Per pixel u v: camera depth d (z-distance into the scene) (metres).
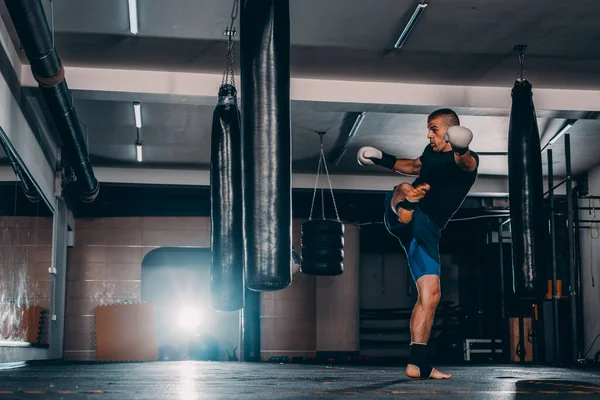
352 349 15.32
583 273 14.48
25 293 10.08
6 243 8.66
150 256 16.23
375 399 2.14
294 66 9.39
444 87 10.05
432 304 3.64
